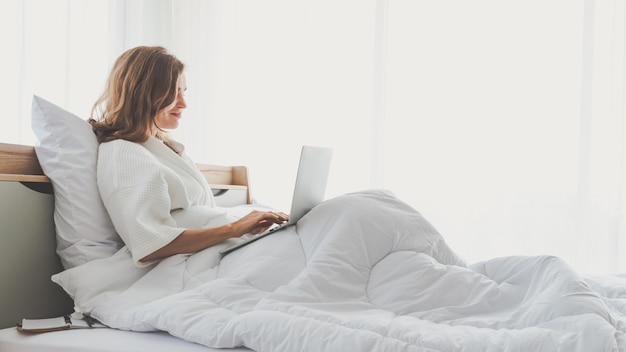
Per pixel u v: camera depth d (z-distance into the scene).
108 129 1.68
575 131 2.82
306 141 3.30
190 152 3.45
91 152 1.61
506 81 2.94
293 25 3.34
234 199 2.61
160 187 1.52
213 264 1.50
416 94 3.09
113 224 1.58
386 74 3.14
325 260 1.30
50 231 1.56
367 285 1.30
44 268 1.53
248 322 1.09
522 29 2.91
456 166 3.01
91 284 1.42
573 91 2.83
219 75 3.45
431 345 0.99
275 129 3.36
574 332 0.97
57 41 2.83
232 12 3.44
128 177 1.54
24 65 2.71
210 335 1.13
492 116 2.96
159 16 3.37
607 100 2.75
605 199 2.75
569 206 2.82
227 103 3.44
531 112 2.89
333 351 1.01
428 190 3.06
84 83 2.95
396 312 1.21
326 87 3.27
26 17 2.72
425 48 3.08
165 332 1.25
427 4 3.08
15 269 1.44
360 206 1.42
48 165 1.55
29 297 1.48
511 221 2.91
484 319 1.14
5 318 1.41
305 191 1.51
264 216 1.61
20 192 1.46
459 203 3.00
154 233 1.47
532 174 2.88
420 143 3.08
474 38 3.00
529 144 2.89
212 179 2.59
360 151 3.20
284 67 3.36
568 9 2.84
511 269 1.28
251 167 3.39
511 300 1.21
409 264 1.31
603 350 0.92
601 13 2.77
